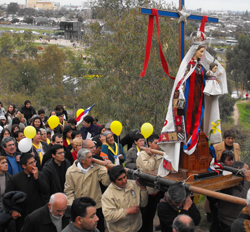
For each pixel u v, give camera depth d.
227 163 5.67
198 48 4.79
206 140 4.84
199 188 4.09
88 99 17.00
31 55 48.69
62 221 4.33
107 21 15.91
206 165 4.82
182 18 4.90
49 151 6.40
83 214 3.65
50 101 29.61
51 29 147.12
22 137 7.50
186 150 4.64
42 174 5.50
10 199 5.09
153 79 12.57
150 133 6.04
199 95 4.88
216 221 5.49
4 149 6.21
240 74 42.00
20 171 5.78
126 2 16.19
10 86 35.97
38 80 36.66
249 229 3.45
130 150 6.96
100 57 14.10
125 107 12.73
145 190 5.17
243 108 38.56
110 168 5.00
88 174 5.40
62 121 10.85
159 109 12.07
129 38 12.58
